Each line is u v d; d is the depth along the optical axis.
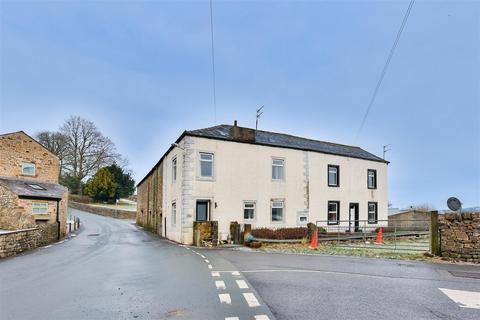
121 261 11.93
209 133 20.94
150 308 5.87
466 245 11.54
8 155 26.28
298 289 7.19
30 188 24.72
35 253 14.70
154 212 29.52
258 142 22.12
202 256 13.36
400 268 9.98
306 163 23.97
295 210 23.06
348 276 8.68
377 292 6.91
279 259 12.29
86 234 25.88
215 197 20.11
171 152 23.50
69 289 7.41
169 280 8.31
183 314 5.50
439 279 8.25
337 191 25.55
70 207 57.97
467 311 5.62
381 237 21.31
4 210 21.09
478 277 8.52
